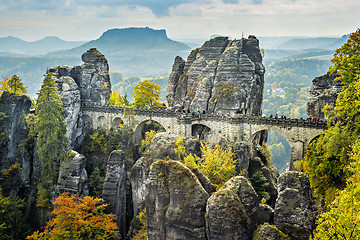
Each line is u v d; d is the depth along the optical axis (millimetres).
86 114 89000
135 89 93188
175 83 102812
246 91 81062
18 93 83438
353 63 46875
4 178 73375
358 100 39875
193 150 55094
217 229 32781
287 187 34656
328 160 43750
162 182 38344
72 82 85375
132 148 81000
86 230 48875
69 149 74875
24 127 78125
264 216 35812
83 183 70125
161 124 78625
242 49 87750
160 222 37750
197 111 79500
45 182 71875
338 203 27406
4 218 65500
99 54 94250
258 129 68750
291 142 64812
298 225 32875
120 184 65562
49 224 51000
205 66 93750
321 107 67000
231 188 34062
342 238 24547
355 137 40344
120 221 65188
